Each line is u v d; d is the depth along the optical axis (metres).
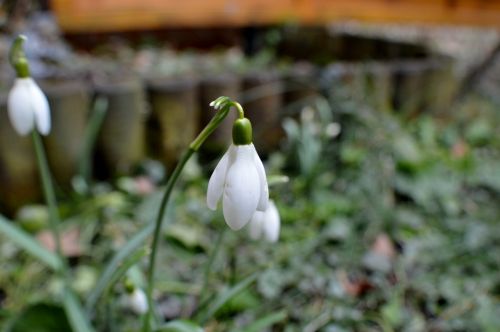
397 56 0.85
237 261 0.42
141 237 0.31
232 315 0.37
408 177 0.55
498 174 0.60
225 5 0.73
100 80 0.55
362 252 0.45
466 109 0.83
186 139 0.58
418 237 0.48
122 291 0.37
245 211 0.24
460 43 1.16
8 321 0.34
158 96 0.55
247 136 0.24
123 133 0.53
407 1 0.79
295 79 0.61
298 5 0.77
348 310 0.38
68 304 0.31
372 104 0.65
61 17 0.66
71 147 0.51
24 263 0.43
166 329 0.28
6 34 0.70
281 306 0.38
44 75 0.61
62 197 0.52
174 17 0.71
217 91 0.58
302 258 0.43
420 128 0.69
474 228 0.49
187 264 0.42
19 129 0.30
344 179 0.55
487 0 0.82
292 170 0.56
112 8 0.67
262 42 0.92
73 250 0.43
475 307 0.39
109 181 0.55
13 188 0.49
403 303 0.40
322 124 0.55
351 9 0.77
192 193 0.53
